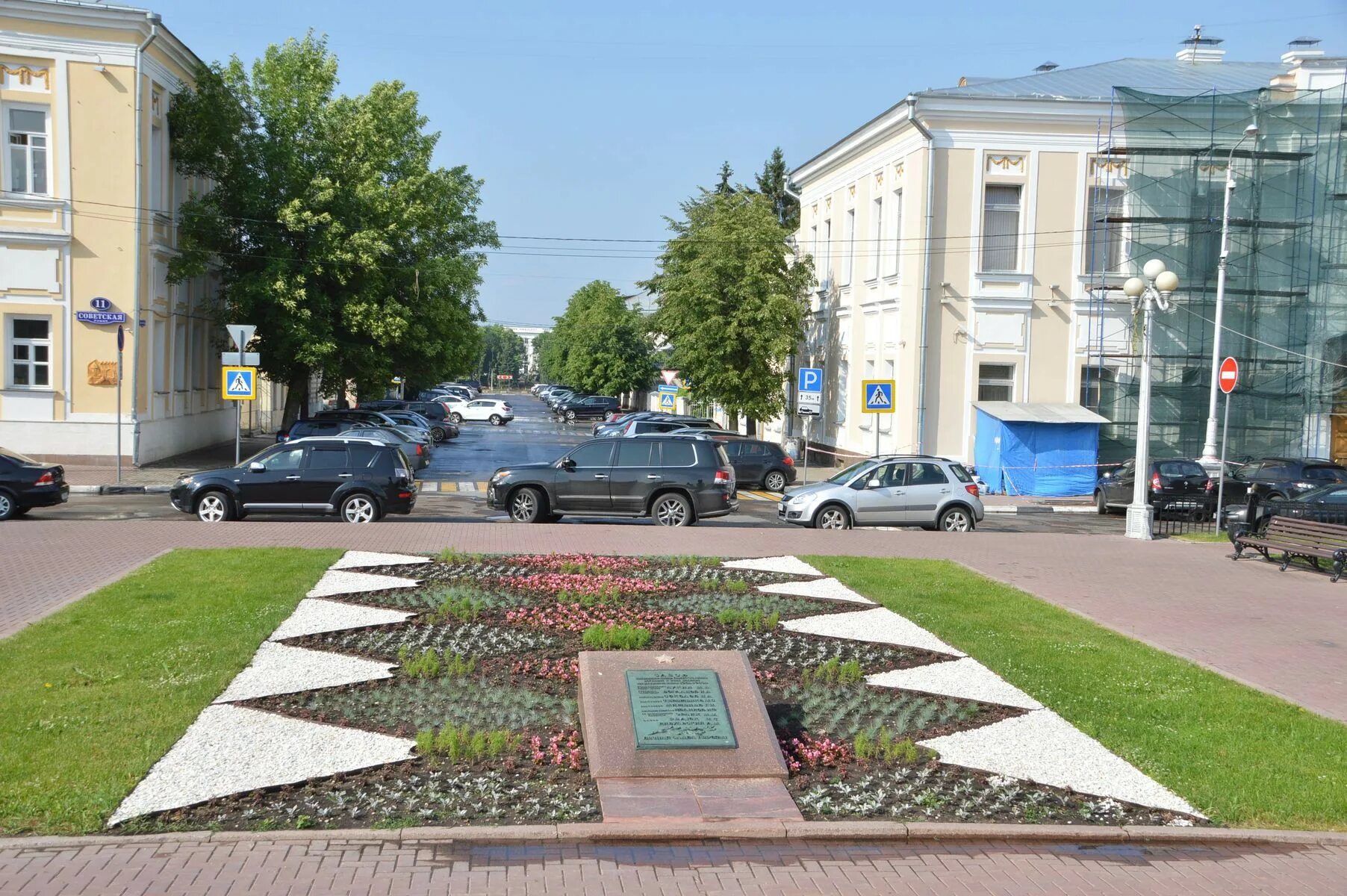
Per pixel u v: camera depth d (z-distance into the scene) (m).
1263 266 33.47
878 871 6.35
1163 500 27.73
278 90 36.69
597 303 95.38
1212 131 33.31
